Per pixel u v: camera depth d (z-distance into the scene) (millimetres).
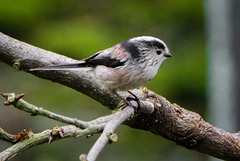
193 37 13500
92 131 4895
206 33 10594
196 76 12203
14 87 12391
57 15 13484
